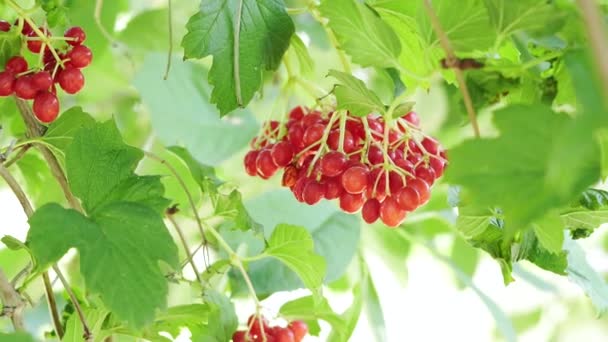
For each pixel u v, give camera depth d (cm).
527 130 71
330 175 81
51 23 83
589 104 65
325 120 84
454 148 71
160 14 106
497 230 85
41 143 85
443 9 77
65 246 75
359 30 80
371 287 100
